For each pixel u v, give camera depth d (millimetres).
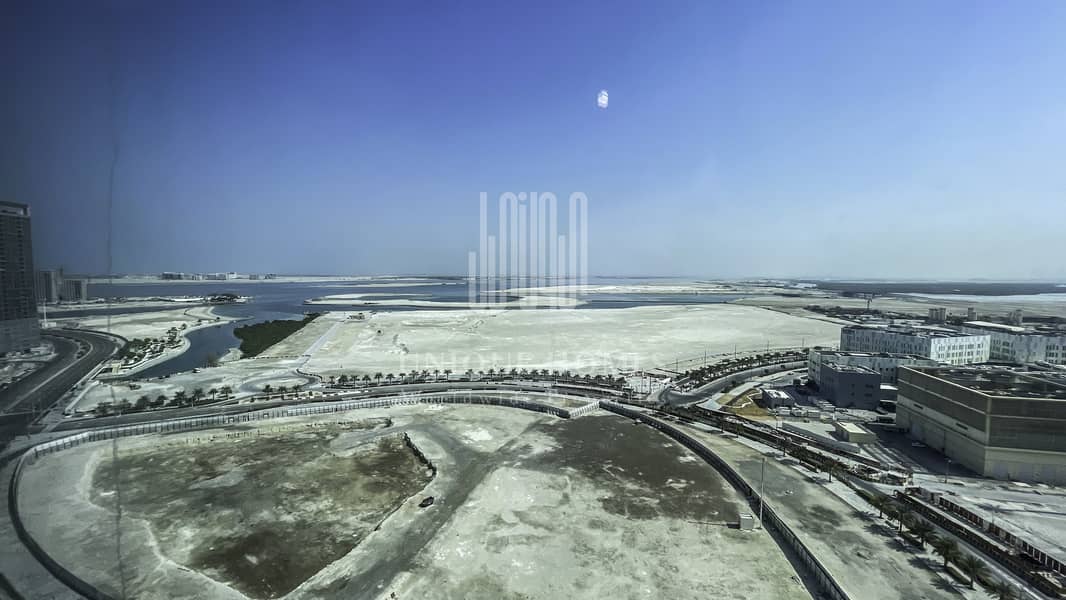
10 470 58406
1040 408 58719
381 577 39750
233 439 72750
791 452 66875
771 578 40219
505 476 59594
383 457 66438
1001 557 43344
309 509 51625
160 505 51750
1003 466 60344
